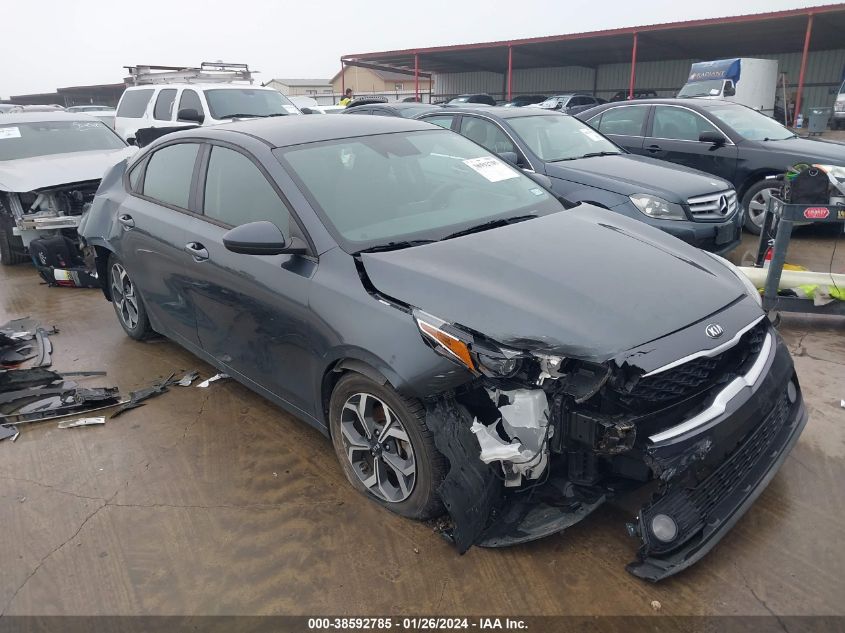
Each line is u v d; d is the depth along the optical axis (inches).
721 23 879.7
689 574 98.3
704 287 106.9
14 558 109.1
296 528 112.7
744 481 101.2
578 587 96.9
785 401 112.3
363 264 111.7
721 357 99.2
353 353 106.9
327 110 604.1
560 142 273.4
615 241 121.0
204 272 141.5
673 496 95.1
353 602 96.7
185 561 106.3
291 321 119.8
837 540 104.0
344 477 126.5
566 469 97.8
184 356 188.2
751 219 305.3
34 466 135.3
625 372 89.6
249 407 156.2
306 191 124.5
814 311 186.1
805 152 288.0
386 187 133.2
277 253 115.5
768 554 101.6
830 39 1010.1
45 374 172.1
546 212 139.3
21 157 307.7
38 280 278.4
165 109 448.1
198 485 126.3
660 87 1302.9
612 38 1009.5
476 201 138.7
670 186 230.7
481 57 1274.6
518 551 104.4
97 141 339.3
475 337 94.7
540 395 92.0
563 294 99.8
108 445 142.0
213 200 144.6
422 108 378.0
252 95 447.2
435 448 101.8
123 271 188.4
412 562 103.4
